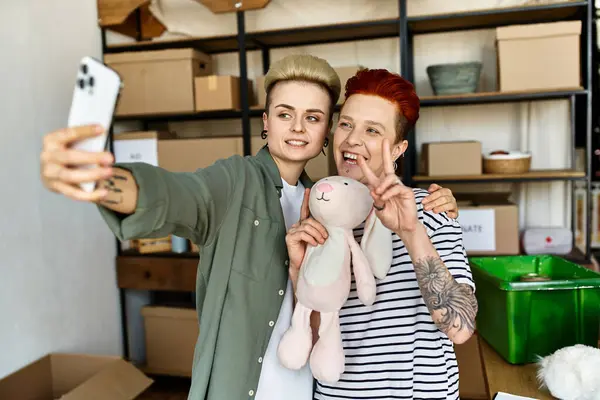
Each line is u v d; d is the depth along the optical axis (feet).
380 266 3.51
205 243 3.35
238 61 11.19
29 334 8.01
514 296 4.73
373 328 3.67
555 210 10.02
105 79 2.00
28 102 8.23
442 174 9.01
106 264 10.11
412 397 3.58
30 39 8.33
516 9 8.50
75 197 1.93
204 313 3.50
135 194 2.43
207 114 9.95
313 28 9.25
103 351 9.91
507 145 10.07
